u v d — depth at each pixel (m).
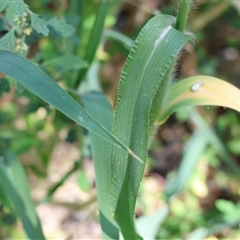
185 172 0.50
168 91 0.32
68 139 0.45
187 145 0.56
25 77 0.28
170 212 0.57
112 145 0.28
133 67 0.27
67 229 0.60
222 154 0.55
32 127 0.55
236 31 0.71
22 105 0.62
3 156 0.39
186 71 0.66
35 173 0.55
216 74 0.69
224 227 0.54
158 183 0.64
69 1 0.48
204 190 0.60
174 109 0.33
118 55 0.66
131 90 0.27
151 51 0.27
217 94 0.32
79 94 0.39
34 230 0.37
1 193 0.41
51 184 0.60
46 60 0.41
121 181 0.28
